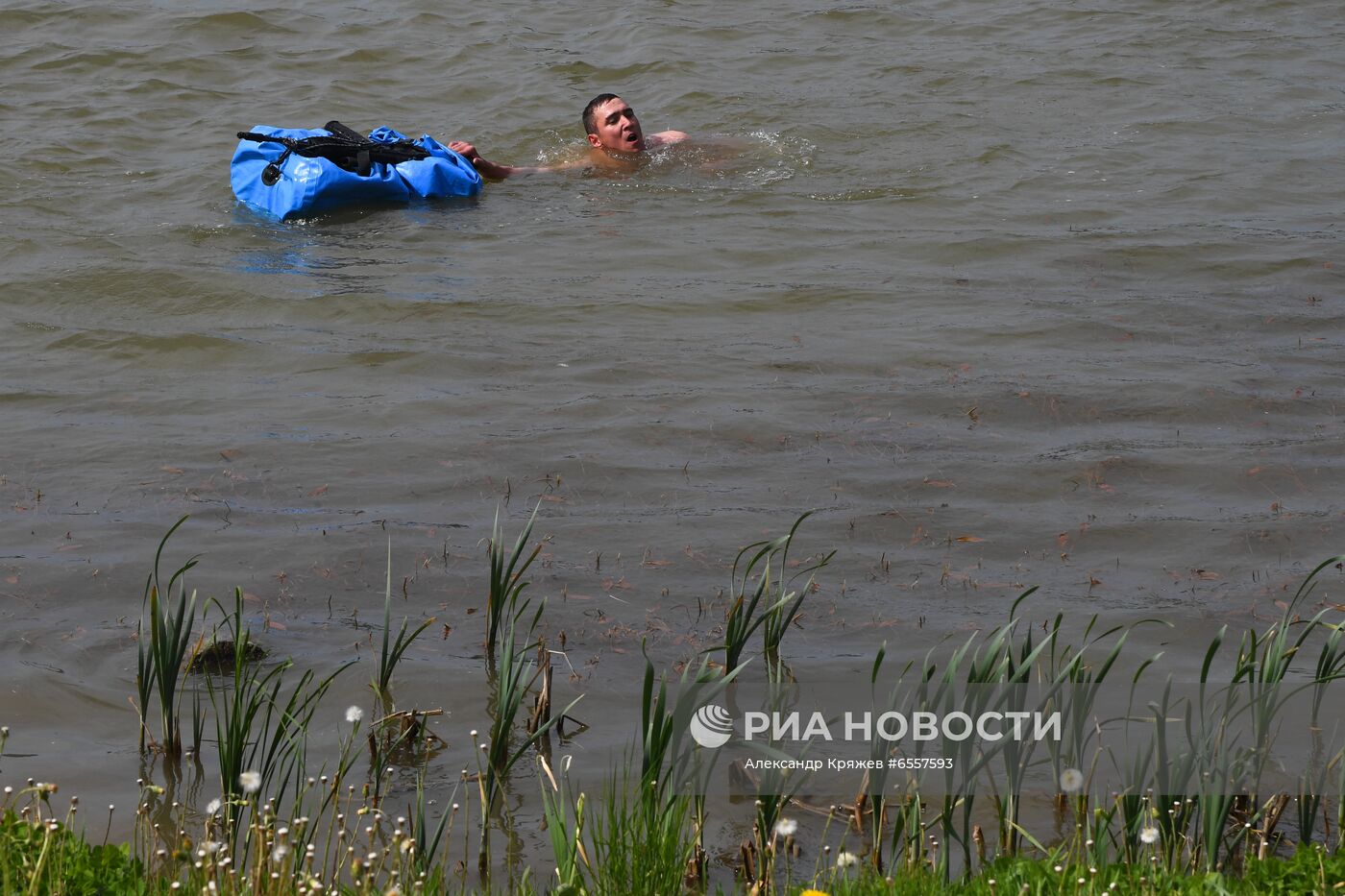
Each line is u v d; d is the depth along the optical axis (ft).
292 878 38.42
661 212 127.34
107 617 60.59
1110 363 92.27
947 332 98.02
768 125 154.81
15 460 76.84
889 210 127.85
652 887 40.42
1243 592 63.16
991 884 39.27
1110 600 62.44
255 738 51.85
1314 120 155.43
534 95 165.07
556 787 46.42
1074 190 133.28
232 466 76.48
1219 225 122.52
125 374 91.50
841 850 42.39
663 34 187.32
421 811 42.70
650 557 66.39
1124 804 43.55
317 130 132.05
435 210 127.24
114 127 150.00
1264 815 45.55
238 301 104.12
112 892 38.78
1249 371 90.68
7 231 117.39
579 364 92.17
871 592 63.21
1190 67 175.11
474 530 69.21
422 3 199.52
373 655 57.67
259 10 192.24
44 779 49.06
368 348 95.14
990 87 167.53
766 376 90.12
